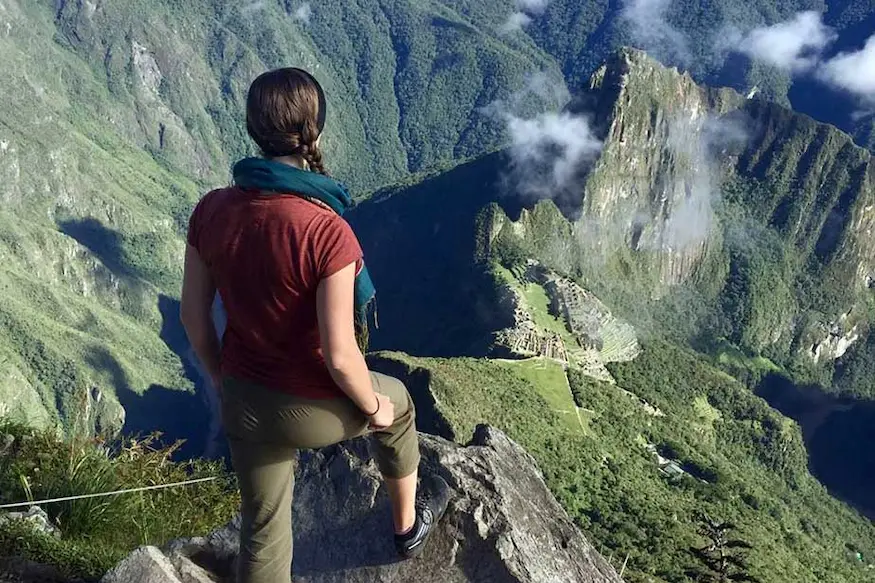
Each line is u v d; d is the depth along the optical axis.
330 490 5.96
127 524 9.04
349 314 3.99
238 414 4.25
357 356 4.04
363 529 5.67
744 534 79.88
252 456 4.39
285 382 4.13
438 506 5.50
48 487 9.04
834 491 167.62
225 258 4.04
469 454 6.27
